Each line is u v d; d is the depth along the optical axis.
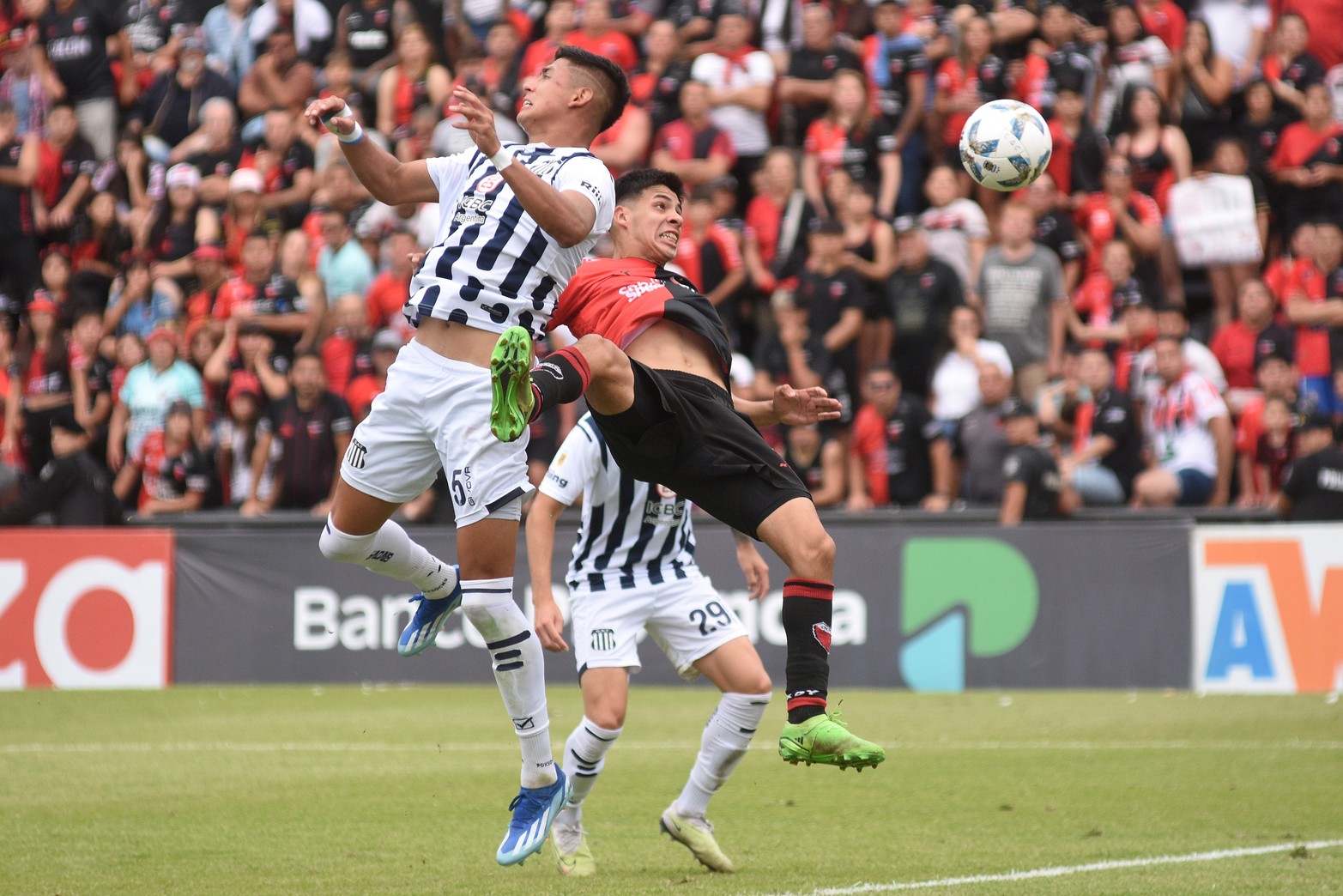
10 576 41.22
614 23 51.25
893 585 38.69
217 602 41.03
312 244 47.62
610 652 18.83
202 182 51.19
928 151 48.25
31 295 53.59
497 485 15.58
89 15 56.16
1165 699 35.91
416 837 20.22
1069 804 22.59
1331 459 37.75
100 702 37.38
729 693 18.38
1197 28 49.53
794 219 46.03
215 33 58.03
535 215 15.01
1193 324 45.91
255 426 44.69
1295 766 26.38
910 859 18.36
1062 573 37.88
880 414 41.56
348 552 16.59
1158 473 39.84
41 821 21.44
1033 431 38.94
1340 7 50.28
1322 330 43.09
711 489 15.30
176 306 49.28
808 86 48.53
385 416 16.00
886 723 32.22
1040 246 43.41
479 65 50.03
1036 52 47.44
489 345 15.66
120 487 45.97
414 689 39.59
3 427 49.59
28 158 54.00
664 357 16.03
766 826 21.12
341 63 53.34
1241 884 16.36
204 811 22.31
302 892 16.52
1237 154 45.38
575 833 17.97
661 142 48.12
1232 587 37.16
